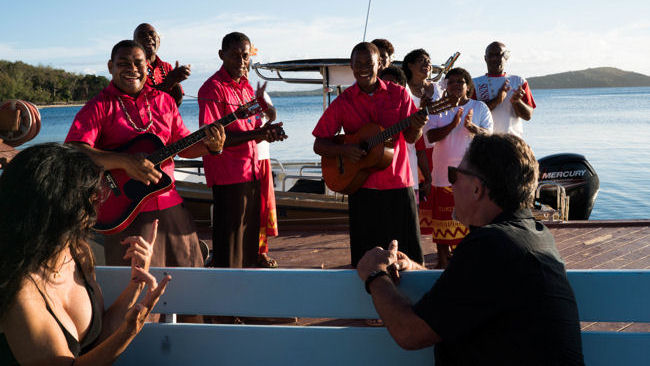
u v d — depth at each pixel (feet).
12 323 4.56
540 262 4.86
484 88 17.63
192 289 6.18
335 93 25.85
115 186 8.97
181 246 9.61
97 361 4.86
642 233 18.39
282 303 6.04
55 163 4.69
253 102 10.64
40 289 4.77
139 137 9.35
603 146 88.17
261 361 6.12
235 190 12.37
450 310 4.87
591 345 5.70
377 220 11.80
